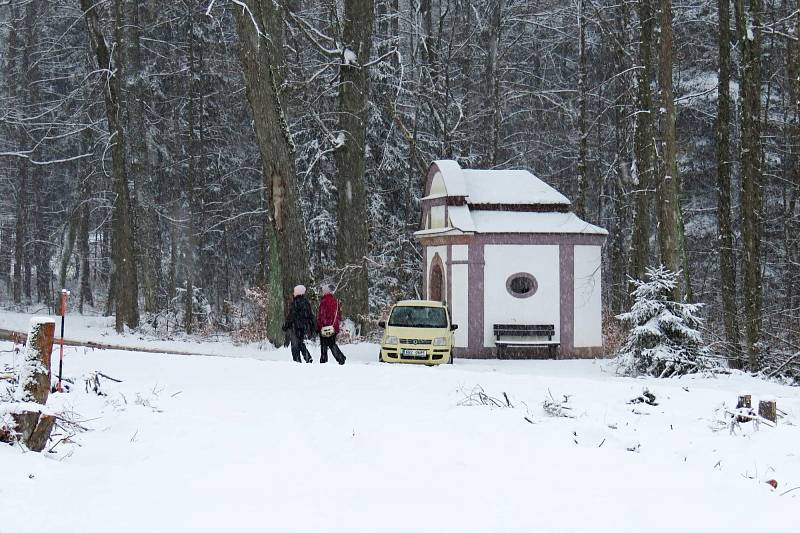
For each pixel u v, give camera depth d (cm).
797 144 2858
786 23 3238
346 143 3384
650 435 1141
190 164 4294
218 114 4853
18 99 5112
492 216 3025
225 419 1155
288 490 779
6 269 6175
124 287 3894
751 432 1168
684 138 4266
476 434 1077
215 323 4050
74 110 5159
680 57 4109
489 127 4525
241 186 5053
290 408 1269
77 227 5228
